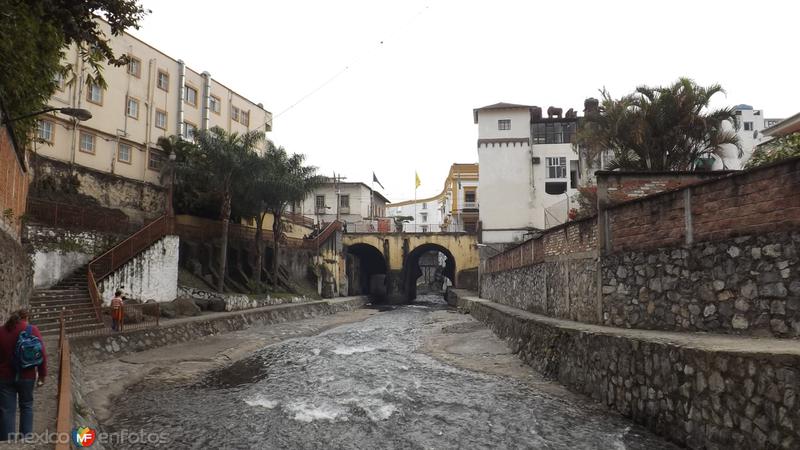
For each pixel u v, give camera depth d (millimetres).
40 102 12117
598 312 13078
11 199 13203
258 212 31891
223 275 27438
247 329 24219
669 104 19750
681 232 10023
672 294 10219
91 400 10812
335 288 46094
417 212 94625
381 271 62000
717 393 6746
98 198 26375
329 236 46562
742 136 46469
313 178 33250
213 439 8688
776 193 7887
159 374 13867
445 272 63719
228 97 39125
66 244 20812
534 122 46688
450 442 8398
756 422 6039
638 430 8414
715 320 9039
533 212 44594
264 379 13586
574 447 7852
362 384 12836
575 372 11461
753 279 8258
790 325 7570
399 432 8977
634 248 11586
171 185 25453
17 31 8922
